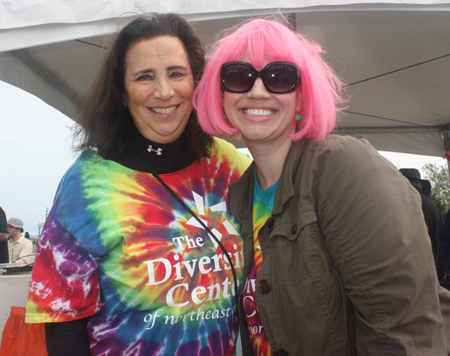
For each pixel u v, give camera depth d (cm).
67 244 109
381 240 86
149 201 116
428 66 363
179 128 123
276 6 199
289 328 103
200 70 126
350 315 100
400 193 89
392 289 85
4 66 282
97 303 113
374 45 335
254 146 116
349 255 91
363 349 92
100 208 110
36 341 149
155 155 122
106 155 121
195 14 202
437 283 93
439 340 86
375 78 395
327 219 96
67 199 112
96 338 114
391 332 85
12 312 154
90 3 195
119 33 116
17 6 199
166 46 114
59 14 196
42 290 108
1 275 182
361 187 90
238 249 126
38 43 203
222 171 137
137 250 110
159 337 111
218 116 119
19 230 536
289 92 105
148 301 110
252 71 106
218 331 118
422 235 87
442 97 427
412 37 317
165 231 115
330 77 120
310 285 96
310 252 97
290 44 105
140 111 118
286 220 107
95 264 111
